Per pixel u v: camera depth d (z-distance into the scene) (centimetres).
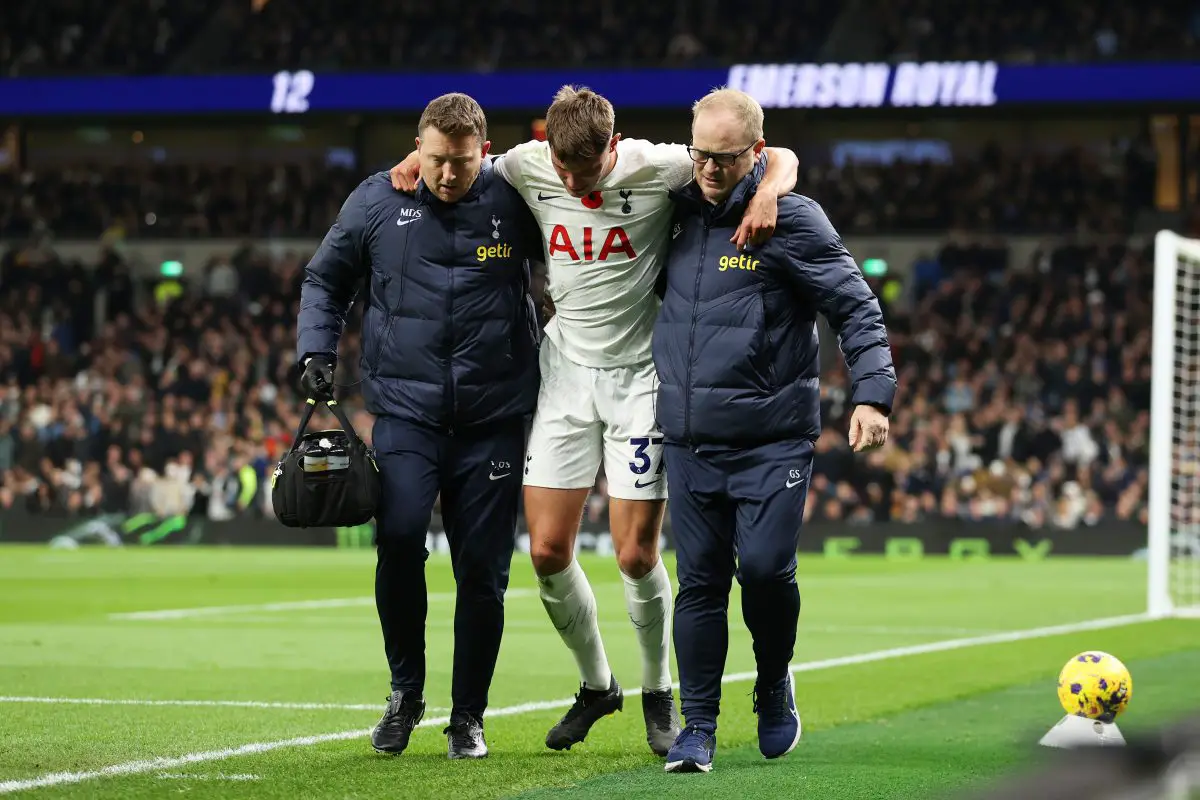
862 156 4288
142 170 4425
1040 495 3058
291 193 4303
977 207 4050
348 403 3509
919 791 595
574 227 666
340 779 619
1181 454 2114
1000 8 3966
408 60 4034
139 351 3900
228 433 3509
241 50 4181
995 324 3694
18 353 3884
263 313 3988
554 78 3881
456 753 682
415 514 668
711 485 655
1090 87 3672
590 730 792
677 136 4328
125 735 759
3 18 4278
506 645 1310
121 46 4200
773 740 686
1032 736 299
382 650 1272
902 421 3350
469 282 669
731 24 4094
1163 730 208
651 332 688
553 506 682
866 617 1642
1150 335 3559
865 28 4019
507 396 680
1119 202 4031
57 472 3434
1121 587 2136
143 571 2461
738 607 1688
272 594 1984
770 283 646
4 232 4238
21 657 1205
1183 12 3909
